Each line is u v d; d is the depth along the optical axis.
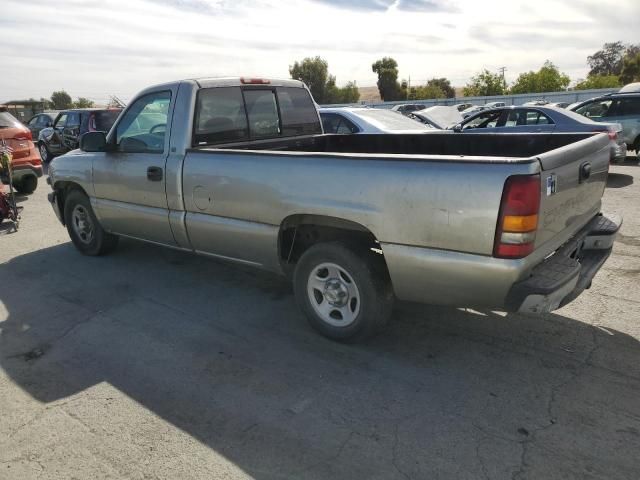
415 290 3.25
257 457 2.61
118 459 2.62
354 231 3.63
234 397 3.14
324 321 3.79
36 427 2.90
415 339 3.81
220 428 2.85
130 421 2.93
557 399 3.03
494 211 2.80
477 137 4.75
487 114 11.25
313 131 5.71
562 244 3.32
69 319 4.29
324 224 3.56
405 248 3.16
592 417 2.85
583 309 4.23
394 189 3.12
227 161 3.99
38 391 3.26
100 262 5.73
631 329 3.87
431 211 3.01
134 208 4.90
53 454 2.67
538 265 3.07
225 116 4.70
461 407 2.98
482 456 2.57
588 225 3.79
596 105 12.80
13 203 7.16
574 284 3.05
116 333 4.02
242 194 3.91
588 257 3.71
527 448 2.62
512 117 10.90
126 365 3.54
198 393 3.19
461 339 3.79
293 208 3.61
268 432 2.80
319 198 3.46
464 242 2.93
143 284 5.04
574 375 3.27
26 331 4.09
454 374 3.33
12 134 9.35
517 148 4.53
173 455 2.64
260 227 3.88
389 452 2.62
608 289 4.62
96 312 4.42
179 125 4.39
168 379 3.36
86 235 5.91
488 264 2.88
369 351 3.65
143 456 2.64
